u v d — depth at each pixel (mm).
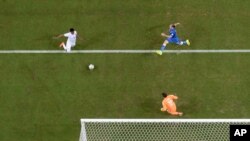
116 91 53062
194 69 54438
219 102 51969
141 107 51844
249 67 54344
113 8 59562
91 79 54000
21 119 51094
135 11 59219
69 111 51625
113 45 56500
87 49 56250
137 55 55688
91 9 59531
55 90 53156
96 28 57938
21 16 59062
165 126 50500
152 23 58156
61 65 55031
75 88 53312
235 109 51375
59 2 60156
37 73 54438
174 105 50406
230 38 56594
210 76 53844
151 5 59656
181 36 56969
